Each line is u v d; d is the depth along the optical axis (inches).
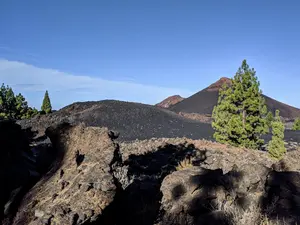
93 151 174.1
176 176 209.3
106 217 145.3
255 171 206.1
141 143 517.0
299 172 221.9
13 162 163.3
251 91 516.1
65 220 129.6
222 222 177.0
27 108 1122.0
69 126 194.5
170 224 181.5
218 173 213.5
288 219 175.0
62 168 166.6
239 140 509.4
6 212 143.8
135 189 215.2
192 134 741.3
